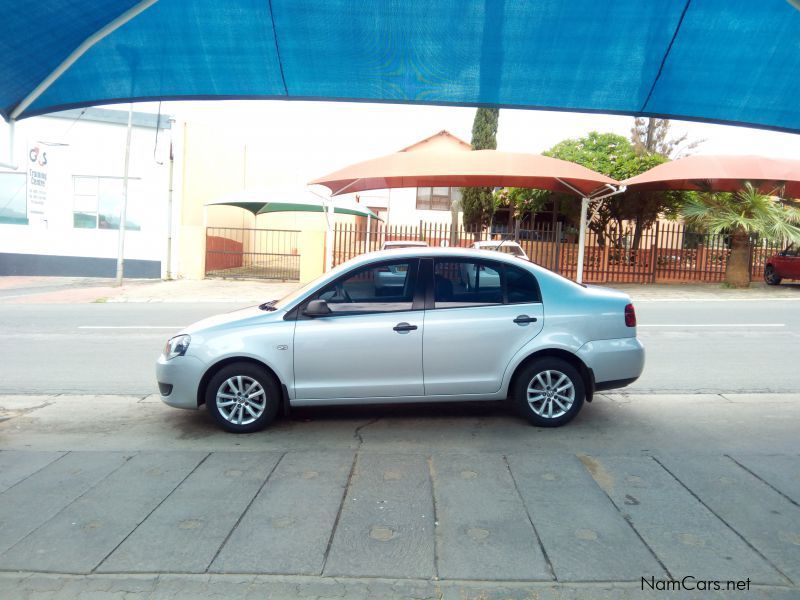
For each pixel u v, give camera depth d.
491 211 23.66
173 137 21.06
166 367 5.62
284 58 5.32
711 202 18.88
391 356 5.51
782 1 4.25
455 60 5.26
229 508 4.06
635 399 6.82
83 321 12.80
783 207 18.92
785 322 12.34
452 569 3.34
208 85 5.83
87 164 21.16
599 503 4.11
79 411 6.50
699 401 6.73
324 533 3.73
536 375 5.66
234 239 26.53
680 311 14.07
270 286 19.80
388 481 4.49
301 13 4.72
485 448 5.20
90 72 5.52
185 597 3.12
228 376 5.58
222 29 4.95
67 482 4.50
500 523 3.84
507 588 3.17
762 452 5.07
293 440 5.45
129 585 3.22
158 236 21.39
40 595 3.13
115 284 19.67
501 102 5.96
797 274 18.86
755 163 18.05
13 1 4.29
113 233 21.39
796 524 3.81
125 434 5.70
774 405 6.57
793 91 5.28
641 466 4.76
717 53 4.95
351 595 3.13
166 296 17.11
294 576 3.29
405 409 6.37
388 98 5.99
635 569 3.33
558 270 19.88
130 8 4.53
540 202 22.91
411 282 5.65
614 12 4.57
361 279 5.66
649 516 3.92
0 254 21.48
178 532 3.75
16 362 8.98
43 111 5.98
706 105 5.73
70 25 4.65
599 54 5.11
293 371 5.51
